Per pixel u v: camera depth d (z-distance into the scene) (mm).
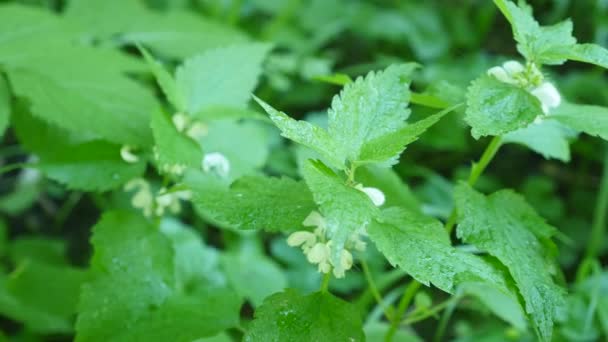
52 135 697
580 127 509
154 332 552
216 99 601
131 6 875
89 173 600
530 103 494
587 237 1000
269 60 1069
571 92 1099
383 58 1182
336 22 1186
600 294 807
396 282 912
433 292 913
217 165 578
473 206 514
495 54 1257
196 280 767
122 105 645
